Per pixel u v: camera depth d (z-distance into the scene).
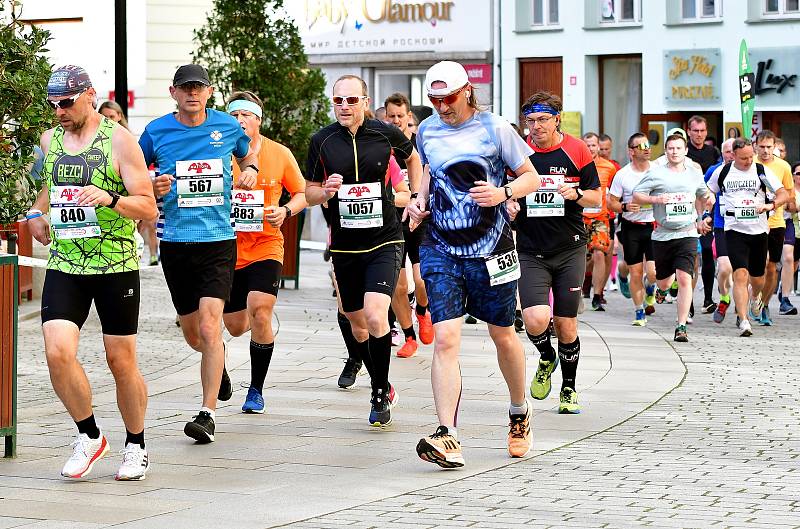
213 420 11.44
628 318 21.69
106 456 10.74
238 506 9.01
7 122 14.38
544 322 12.54
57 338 9.52
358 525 8.45
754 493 9.41
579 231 12.72
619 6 39.34
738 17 37.38
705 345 18.31
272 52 27.14
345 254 12.12
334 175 11.81
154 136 11.55
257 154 12.71
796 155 37.22
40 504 9.07
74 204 9.56
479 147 10.31
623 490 9.50
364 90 12.05
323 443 11.34
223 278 11.58
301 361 16.36
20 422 12.29
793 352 17.62
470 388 14.36
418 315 17.17
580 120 40.00
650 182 19.12
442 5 41.88
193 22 33.59
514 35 40.91
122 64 20.72
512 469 10.27
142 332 18.94
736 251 19.66
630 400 13.63
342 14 43.72
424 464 10.47
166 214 11.57
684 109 38.56
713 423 12.33
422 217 10.52
